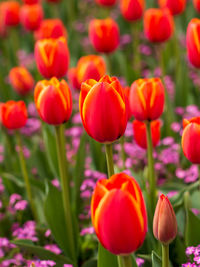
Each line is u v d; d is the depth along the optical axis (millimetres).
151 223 2770
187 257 2727
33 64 6555
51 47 2982
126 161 3846
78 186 3418
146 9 7312
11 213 3598
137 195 1555
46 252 2795
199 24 2850
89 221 3498
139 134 3041
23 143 4840
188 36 2928
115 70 6086
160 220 1832
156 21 4059
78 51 6180
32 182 3619
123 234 1511
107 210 1484
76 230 3150
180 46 6496
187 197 3012
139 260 2574
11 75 4723
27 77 4711
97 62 3330
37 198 3668
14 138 4902
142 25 7359
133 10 5051
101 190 1539
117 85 1913
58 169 3641
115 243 1539
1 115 3283
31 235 3107
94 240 3275
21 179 3756
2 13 6281
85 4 8859
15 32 6895
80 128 4547
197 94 5340
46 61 3008
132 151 3996
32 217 3768
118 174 1629
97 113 1871
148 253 2807
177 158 3852
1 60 7352
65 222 3062
